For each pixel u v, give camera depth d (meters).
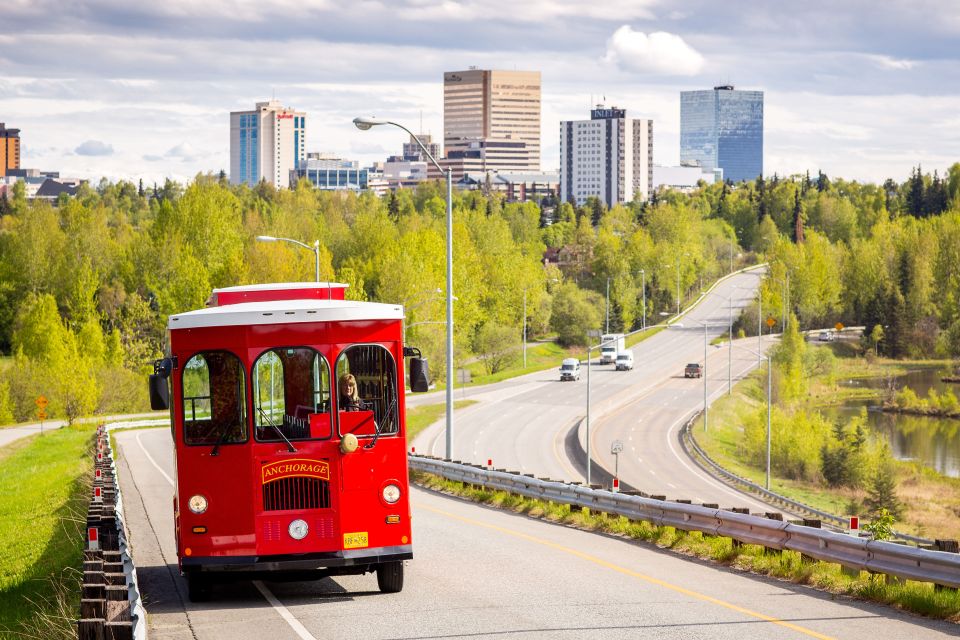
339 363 22.27
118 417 134.88
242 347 21.98
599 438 136.88
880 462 138.75
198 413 21.89
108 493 38.41
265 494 21.86
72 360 129.88
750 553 27.47
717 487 108.38
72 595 25.91
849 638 18.16
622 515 36.09
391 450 22.38
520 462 117.12
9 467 82.00
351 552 22.06
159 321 189.50
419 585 24.36
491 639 18.53
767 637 18.34
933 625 19.22
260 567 21.70
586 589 23.55
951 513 119.12
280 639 18.95
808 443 141.75
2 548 40.62
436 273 188.12
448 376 58.94
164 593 24.16
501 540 32.97
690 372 194.38
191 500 21.77
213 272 197.25
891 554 22.22
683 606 21.30
